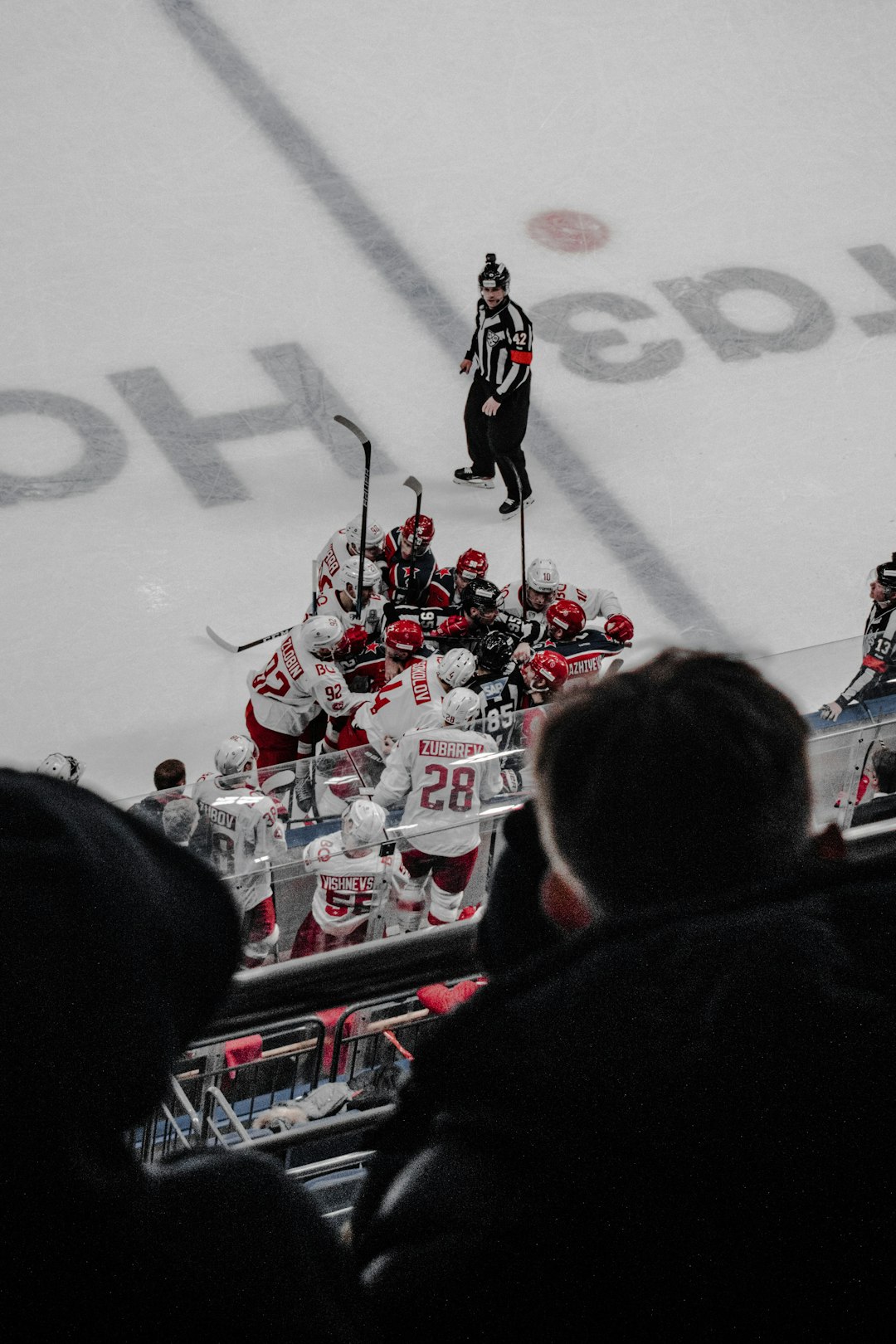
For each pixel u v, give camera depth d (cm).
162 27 2634
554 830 138
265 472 1950
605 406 2106
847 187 2523
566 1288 125
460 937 286
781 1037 124
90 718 1628
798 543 1934
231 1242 130
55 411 1984
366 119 2533
